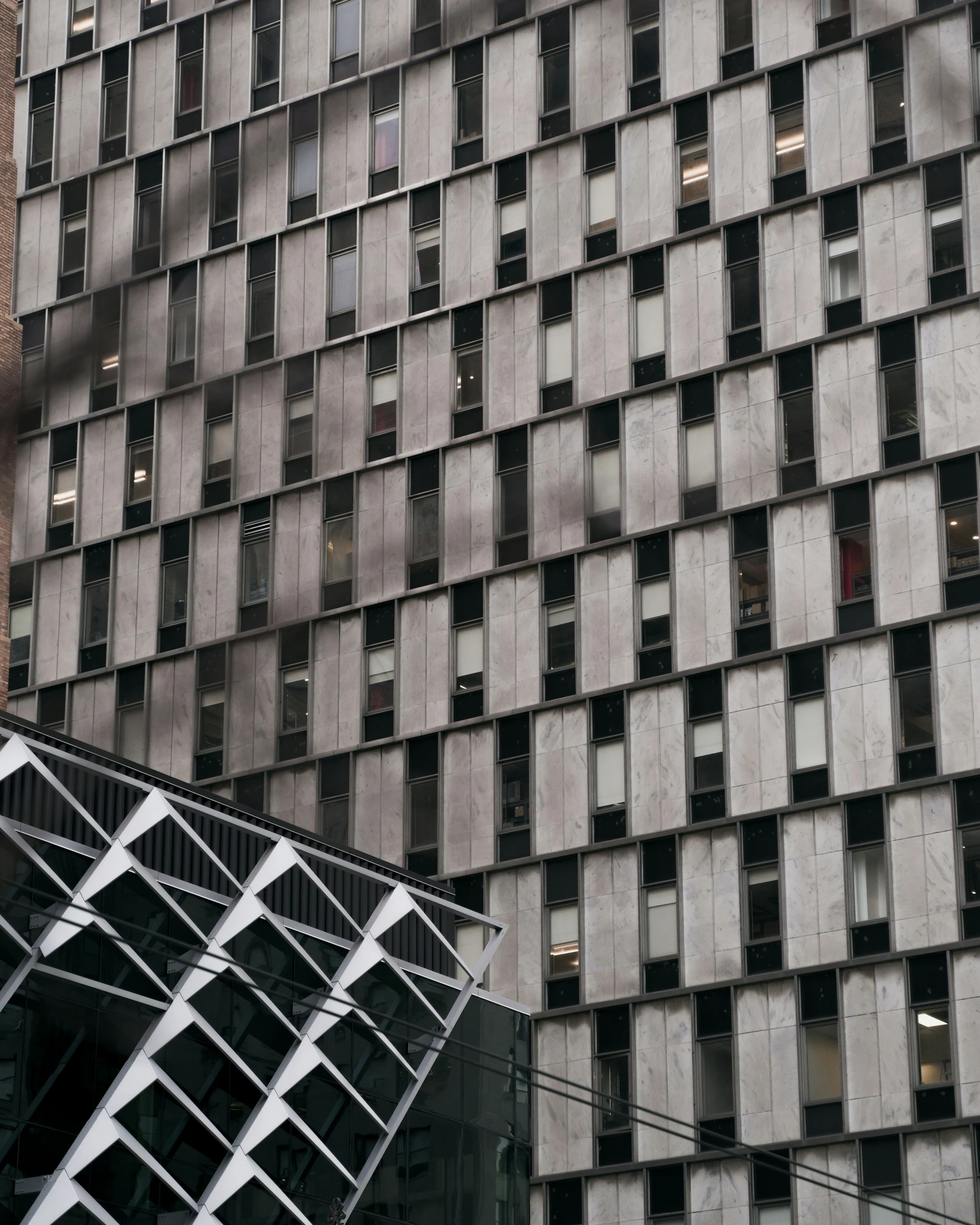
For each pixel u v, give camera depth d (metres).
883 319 58.97
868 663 56.97
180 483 70.62
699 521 60.62
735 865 57.56
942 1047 53.25
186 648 68.81
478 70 68.00
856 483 58.41
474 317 66.50
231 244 71.06
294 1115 37.38
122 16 74.69
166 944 35.88
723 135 62.88
